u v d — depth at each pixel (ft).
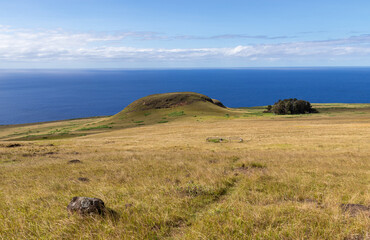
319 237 14.21
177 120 301.84
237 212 19.03
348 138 112.88
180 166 49.65
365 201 22.61
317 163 52.54
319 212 18.40
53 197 26.35
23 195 27.89
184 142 127.54
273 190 27.81
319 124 191.52
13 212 20.70
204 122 256.11
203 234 14.83
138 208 20.75
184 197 24.30
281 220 17.04
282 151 83.82
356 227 15.19
